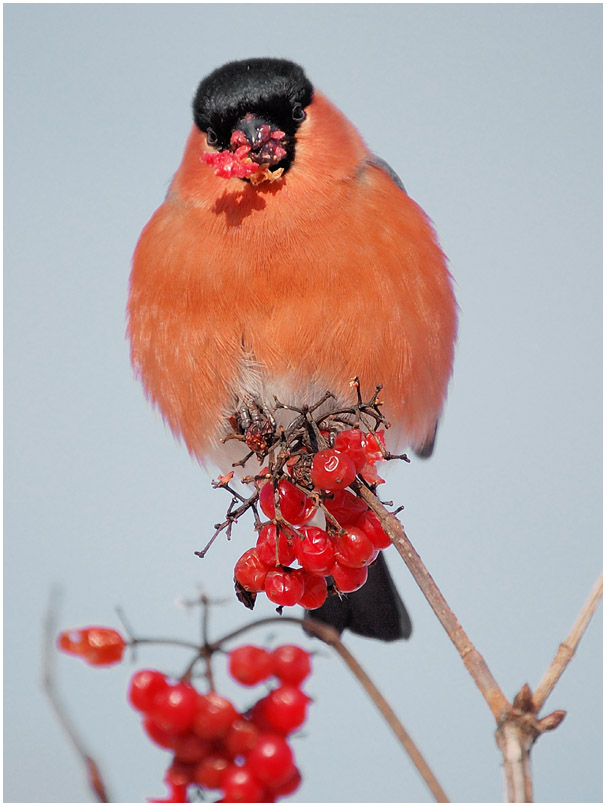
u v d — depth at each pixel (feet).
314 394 9.95
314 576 9.62
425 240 10.00
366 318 9.93
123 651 9.51
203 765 9.52
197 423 9.99
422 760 9.45
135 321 10.00
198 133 9.97
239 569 9.62
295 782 9.52
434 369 10.01
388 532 9.53
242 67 9.96
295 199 9.92
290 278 9.91
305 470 9.62
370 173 9.98
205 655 9.51
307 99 9.95
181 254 9.95
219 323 9.94
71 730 9.44
